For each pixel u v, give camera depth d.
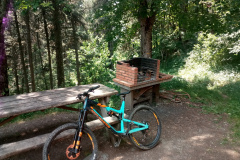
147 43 6.44
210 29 6.55
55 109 5.03
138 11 5.96
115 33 6.62
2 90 6.24
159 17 7.74
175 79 7.88
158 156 2.83
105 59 16.77
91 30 7.86
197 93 5.99
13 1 5.80
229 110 4.53
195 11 6.24
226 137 3.34
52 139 2.26
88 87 3.96
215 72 9.47
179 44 16.75
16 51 14.24
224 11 5.76
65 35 13.31
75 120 4.41
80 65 16.67
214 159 2.71
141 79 4.66
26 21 10.78
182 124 3.96
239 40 8.64
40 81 17.47
